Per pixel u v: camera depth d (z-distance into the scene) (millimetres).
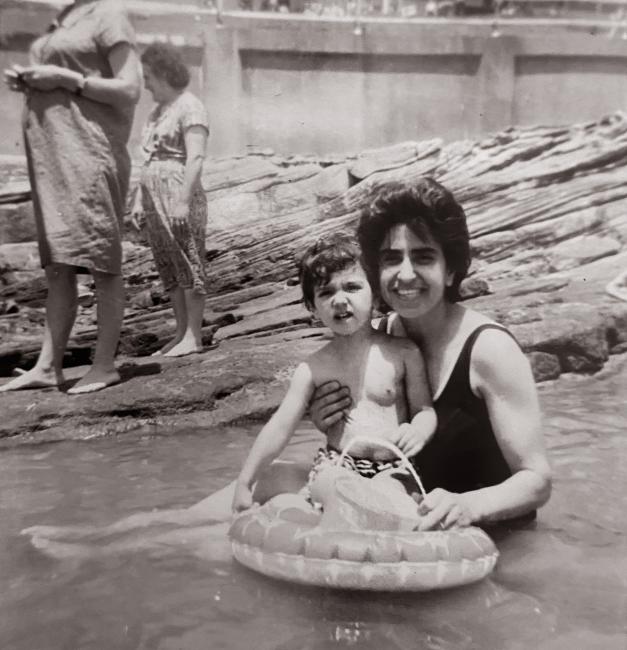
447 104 8133
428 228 2697
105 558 2531
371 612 2146
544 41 8180
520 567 2436
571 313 5500
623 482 3211
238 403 4641
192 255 5613
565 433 3936
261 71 7867
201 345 5734
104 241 4852
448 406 2797
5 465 3742
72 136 4805
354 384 2863
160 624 2102
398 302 2732
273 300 6770
